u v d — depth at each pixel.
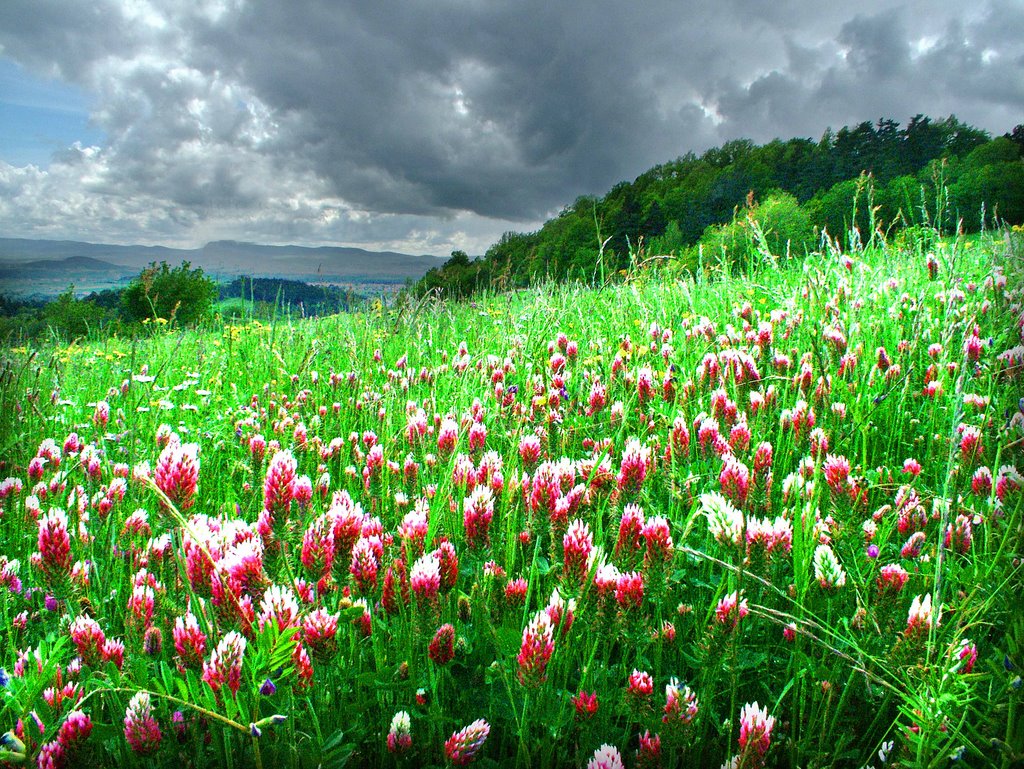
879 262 7.16
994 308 5.11
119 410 4.71
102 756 1.86
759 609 1.94
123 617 2.36
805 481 3.02
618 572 2.09
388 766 2.00
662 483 3.07
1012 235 8.30
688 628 2.29
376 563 2.12
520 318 7.55
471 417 3.77
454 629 2.17
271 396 5.50
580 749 1.94
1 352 5.43
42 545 1.97
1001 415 3.21
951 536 2.50
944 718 1.73
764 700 2.21
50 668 1.69
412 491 3.32
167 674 1.79
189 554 1.73
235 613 1.72
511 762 1.97
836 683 2.18
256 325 8.43
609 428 3.88
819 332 4.80
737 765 1.66
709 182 96.75
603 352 5.77
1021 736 1.63
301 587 2.04
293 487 2.00
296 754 1.68
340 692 2.04
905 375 4.50
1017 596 1.89
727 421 3.47
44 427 4.38
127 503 3.12
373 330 8.23
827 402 3.90
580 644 2.31
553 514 2.23
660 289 8.36
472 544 2.22
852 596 2.50
